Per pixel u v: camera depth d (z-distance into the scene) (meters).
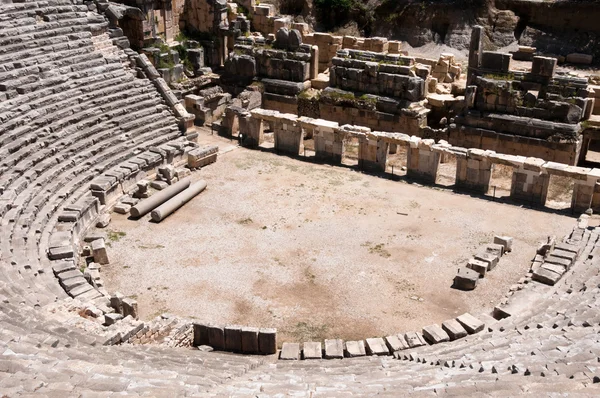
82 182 30.83
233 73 45.31
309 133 42.53
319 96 42.44
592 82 42.31
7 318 17.95
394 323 23.33
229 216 31.12
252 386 14.64
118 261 27.12
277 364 19.34
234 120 41.09
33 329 17.78
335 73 41.94
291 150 38.81
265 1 60.06
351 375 16.36
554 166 31.56
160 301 24.47
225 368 18.00
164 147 35.81
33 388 12.66
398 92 40.12
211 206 32.09
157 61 41.69
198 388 13.97
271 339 21.22
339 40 46.31
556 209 32.12
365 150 36.31
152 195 32.03
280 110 44.38
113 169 32.78
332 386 14.59
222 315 23.69
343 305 24.41
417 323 23.34
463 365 16.19
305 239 29.06
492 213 31.66
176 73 42.47
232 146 39.62
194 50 44.56
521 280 25.39
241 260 27.38
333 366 18.89
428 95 41.06
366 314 23.86
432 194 33.72
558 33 55.53
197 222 30.52
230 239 29.05
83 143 32.50
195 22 46.81
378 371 16.97
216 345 21.80
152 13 42.34
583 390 11.56
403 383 14.48
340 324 23.28
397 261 27.34
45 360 14.80
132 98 37.12
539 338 17.80
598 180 30.48
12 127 30.05
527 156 37.28
